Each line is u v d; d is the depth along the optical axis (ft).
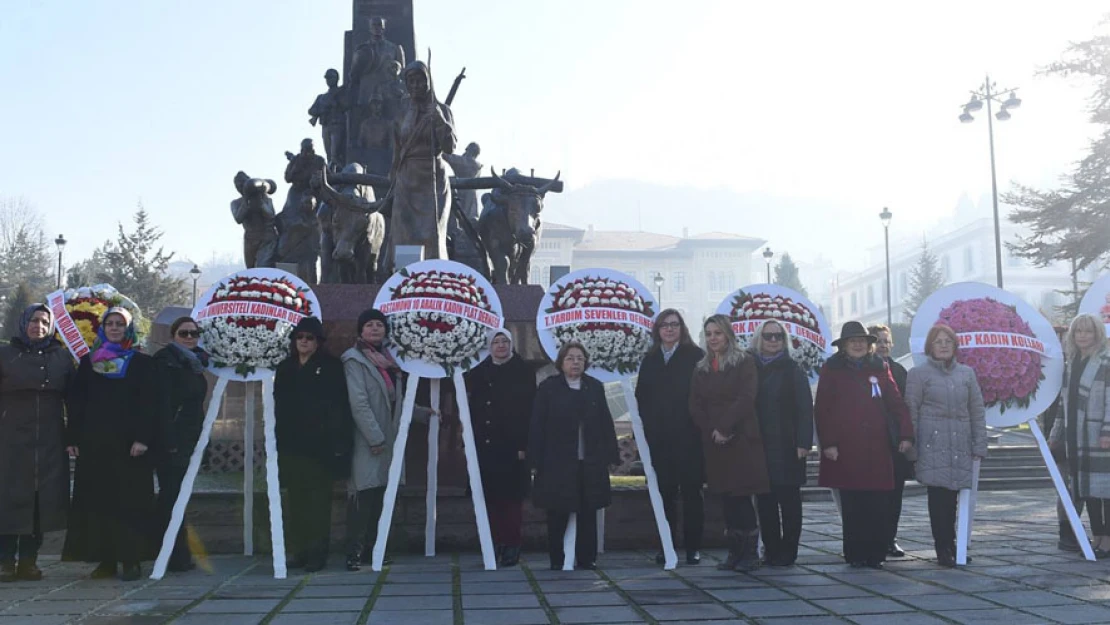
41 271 200.34
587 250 308.40
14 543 20.90
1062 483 23.47
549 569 22.06
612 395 69.00
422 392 28.07
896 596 17.94
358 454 22.34
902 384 24.89
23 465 20.79
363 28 53.31
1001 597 17.79
